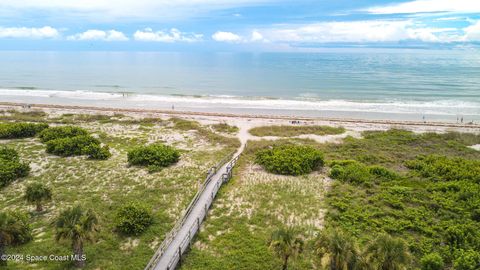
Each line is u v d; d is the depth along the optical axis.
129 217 24.14
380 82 101.81
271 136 49.50
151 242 22.94
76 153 39.31
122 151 41.72
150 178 33.16
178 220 25.36
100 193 29.97
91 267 20.20
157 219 25.58
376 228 24.41
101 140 46.16
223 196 29.72
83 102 74.88
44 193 26.28
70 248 21.67
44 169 35.19
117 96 81.44
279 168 35.00
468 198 28.27
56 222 19.84
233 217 26.16
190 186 31.31
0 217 20.30
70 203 28.05
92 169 35.28
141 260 20.89
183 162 37.88
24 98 78.38
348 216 25.94
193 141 46.75
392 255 16.55
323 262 16.72
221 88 93.62
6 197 29.06
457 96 80.62
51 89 90.12
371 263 16.41
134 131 51.16
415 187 31.30
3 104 67.19
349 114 65.31
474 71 131.25
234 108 70.12
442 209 27.02
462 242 22.45
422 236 23.59
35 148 41.44
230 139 46.59
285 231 19.17
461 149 42.94
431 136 47.91
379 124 55.97
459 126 54.53
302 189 31.22
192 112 63.44
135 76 119.31
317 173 35.38
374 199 28.69
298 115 64.38
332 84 98.81
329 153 41.56
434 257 20.28
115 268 20.14
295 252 18.45
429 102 74.75
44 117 58.03
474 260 20.25
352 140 46.78
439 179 32.78
